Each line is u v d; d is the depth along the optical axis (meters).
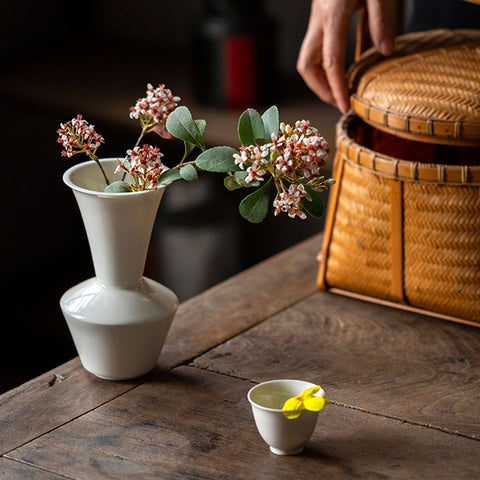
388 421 1.67
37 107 3.37
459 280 1.84
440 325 1.86
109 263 1.70
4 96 3.43
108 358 1.72
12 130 3.50
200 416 1.68
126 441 1.64
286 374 1.75
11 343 3.28
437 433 1.65
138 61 4.03
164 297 1.74
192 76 3.66
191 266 3.32
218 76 3.34
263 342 1.82
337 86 2.00
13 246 3.60
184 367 1.77
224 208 3.59
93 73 3.79
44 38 4.19
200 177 3.59
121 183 1.69
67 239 3.76
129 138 3.50
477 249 1.82
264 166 1.60
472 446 1.63
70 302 1.72
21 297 3.54
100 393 1.72
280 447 1.61
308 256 2.06
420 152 1.92
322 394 1.60
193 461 1.61
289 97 3.60
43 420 1.67
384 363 1.78
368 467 1.60
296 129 1.61
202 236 3.49
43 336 3.32
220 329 1.85
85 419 1.67
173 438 1.64
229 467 1.60
